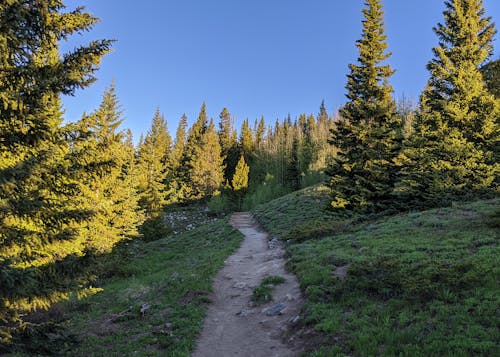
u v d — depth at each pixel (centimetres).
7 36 623
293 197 4581
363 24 2600
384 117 2522
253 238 3016
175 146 8612
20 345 695
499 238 1273
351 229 2062
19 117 658
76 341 820
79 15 787
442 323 746
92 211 803
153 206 4062
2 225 686
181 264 2275
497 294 818
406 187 2766
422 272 1015
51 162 766
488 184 2175
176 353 870
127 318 1194
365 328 809
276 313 1113
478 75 2359
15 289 595
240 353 896
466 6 2466
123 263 2352
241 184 6538
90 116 855
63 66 705
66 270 744
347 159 2625
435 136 2423
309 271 1352
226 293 1426
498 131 2230
